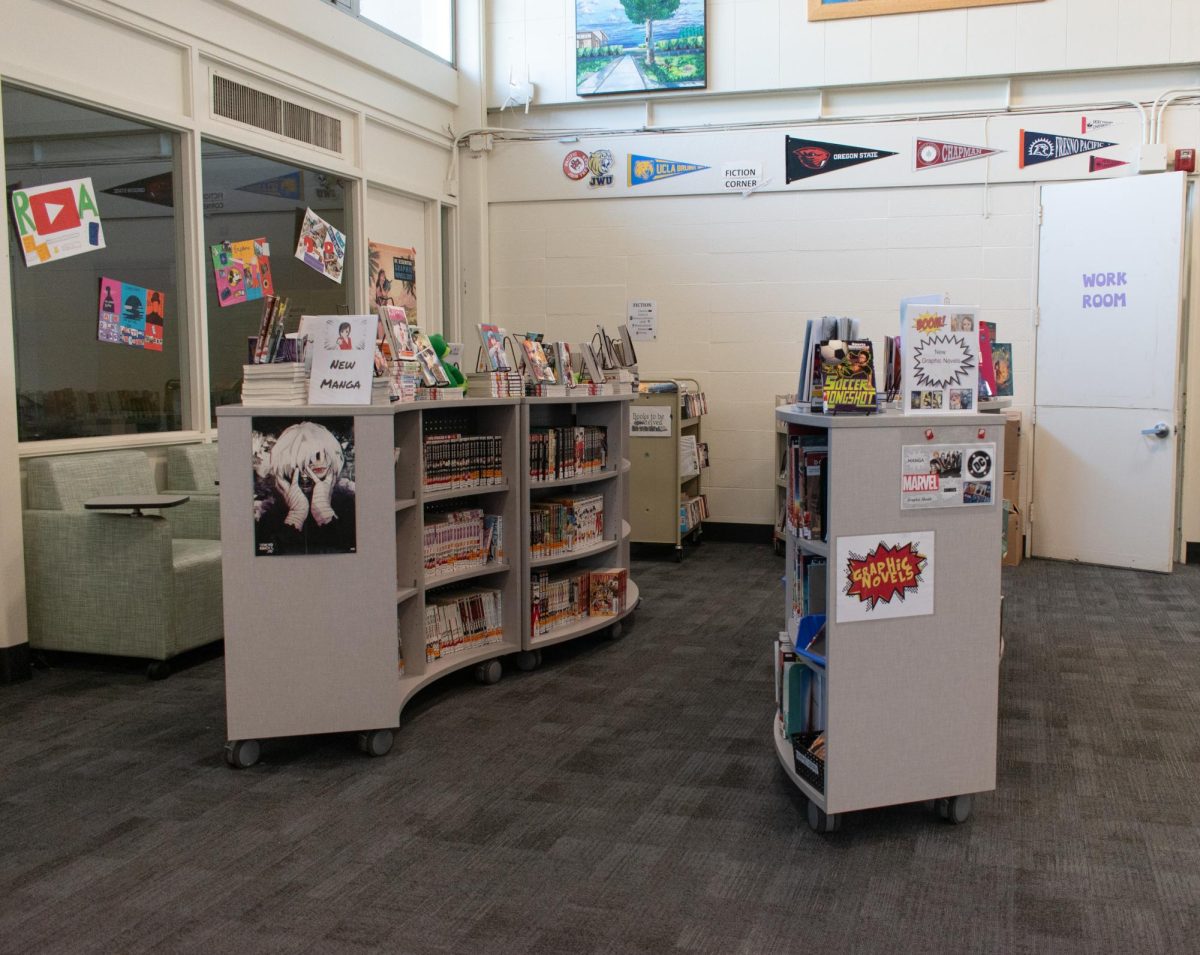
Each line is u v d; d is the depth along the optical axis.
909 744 2.86
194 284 5.32
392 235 7.24
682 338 7.64
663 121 7.56
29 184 4.50
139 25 4.92
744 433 7.60
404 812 3.05
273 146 5.87
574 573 5.02
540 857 2.76
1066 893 2.56
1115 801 3.11
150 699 4.11
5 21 4.30
